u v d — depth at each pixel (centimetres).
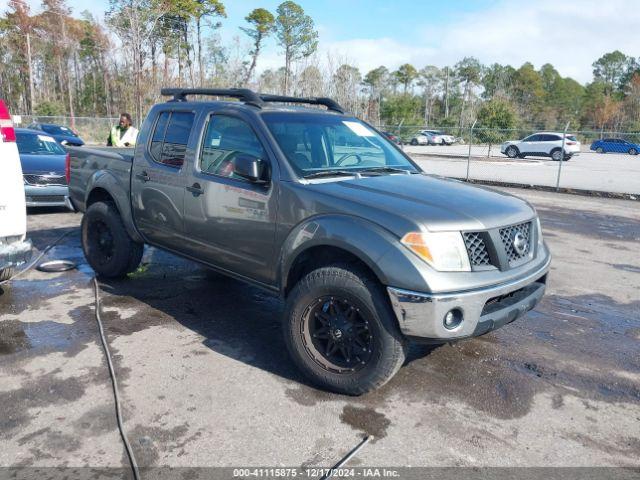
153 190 485
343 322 345
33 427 305
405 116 5647
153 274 604
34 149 1003
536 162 3081
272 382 366
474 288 317
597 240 866
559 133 3250
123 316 476
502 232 346
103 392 345
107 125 3672
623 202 1325
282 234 377
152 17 4119
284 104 463
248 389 355
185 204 451
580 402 353
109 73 5953
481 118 4688
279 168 384
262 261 396
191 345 420
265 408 332
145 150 499
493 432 315
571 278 643
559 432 318
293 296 357
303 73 3378
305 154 404
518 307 349
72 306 497
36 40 6319
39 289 543
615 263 721
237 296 538
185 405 332
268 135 398
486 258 335
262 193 388
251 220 397
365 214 334
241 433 305
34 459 278
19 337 426
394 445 298
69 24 6228
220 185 418
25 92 7062
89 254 577
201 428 309
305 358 357
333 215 346
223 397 344
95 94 6856
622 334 472
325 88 3344
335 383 347
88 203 586
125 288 552
